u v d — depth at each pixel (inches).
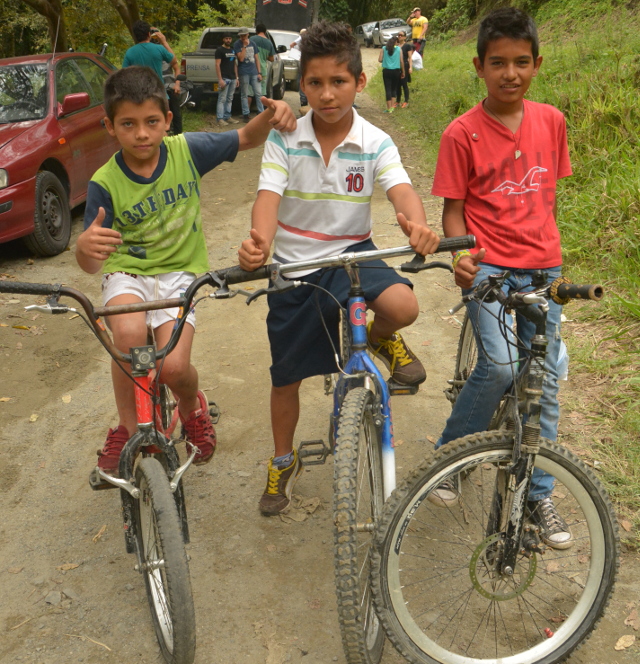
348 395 93.3
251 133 120.8
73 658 103.7
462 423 113.0
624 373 167.9
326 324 112.3
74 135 288.2
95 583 118.1
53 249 270.8
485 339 108.7
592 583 94.6
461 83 578.6
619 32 461.7
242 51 545.3
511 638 104.5
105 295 116.8
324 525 129.8
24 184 254.1
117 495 141.1
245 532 128.4
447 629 106.0
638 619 105.6
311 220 109.8
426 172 376.2
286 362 116.4
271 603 112.4
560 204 253.0
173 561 89.0
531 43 103.3
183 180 116.8
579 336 189.6
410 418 162.2
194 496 138.8
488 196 111.0
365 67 1038.4
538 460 90.4
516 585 98.7
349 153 106.0
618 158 268.5
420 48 866.8
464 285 105.9
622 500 128.3
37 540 128.8
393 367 114.1
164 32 966.4
